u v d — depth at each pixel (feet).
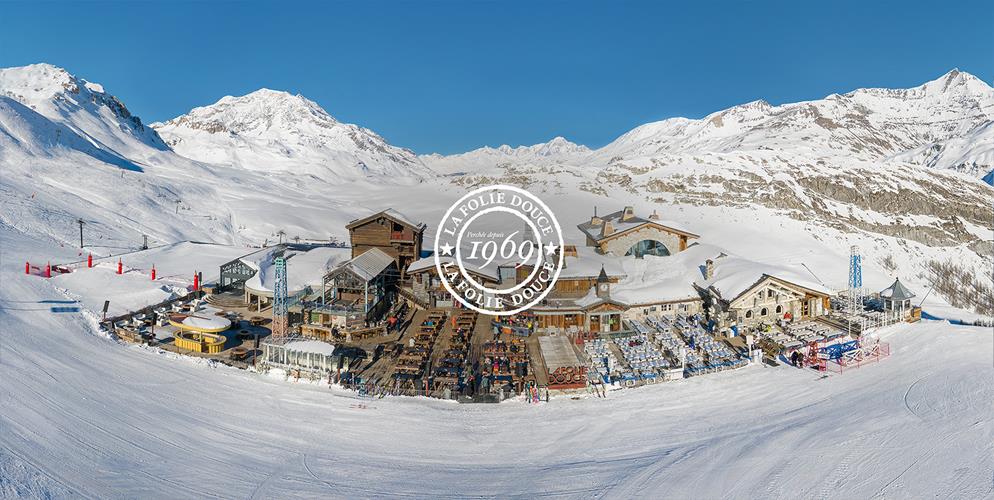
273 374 124.06
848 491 74.08
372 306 164.96
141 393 107.96
